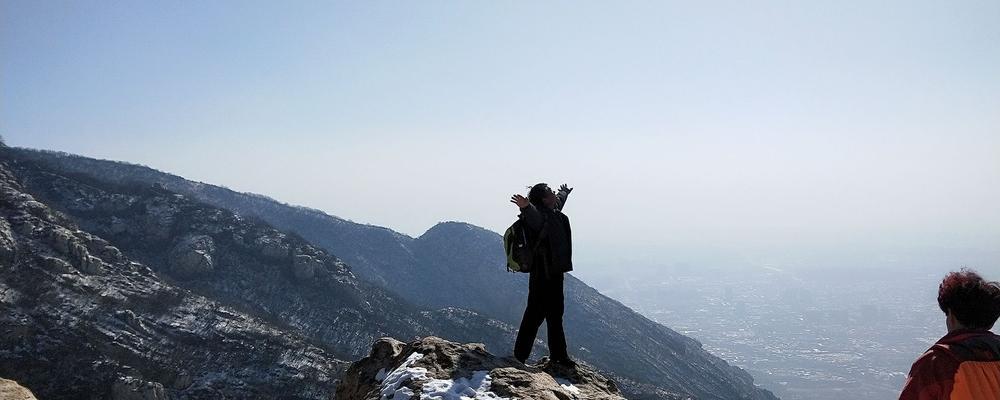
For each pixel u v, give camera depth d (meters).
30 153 196.00
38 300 93.94
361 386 8.38
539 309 8.29
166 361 92.12
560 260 7.99
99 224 153.75
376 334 140.00
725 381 198.00
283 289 150.38
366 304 156.75
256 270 153.88
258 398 89.75
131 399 79.69
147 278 120.00
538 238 7.89
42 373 79.31
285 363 101.44
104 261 119.94
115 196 165.12
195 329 105.88
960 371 3.79
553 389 7.24
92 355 85.50
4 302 89.62
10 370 77.38
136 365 87.88
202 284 140.62
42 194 156.38
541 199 8.11
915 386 3.97
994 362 3.77
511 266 8.07
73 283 103.00
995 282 4.00
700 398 168.75
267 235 167.75
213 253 153.62
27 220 112.62
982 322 3.98
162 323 103.81
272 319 128.38
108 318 97.88
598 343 192.62
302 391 94.06
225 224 168.62
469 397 6.76
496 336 156.38
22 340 83.94
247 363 99.06
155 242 155.50
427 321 159.50
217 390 89.50
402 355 8.35
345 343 132.38
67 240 111.00
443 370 7.52
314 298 150.75
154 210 165.25
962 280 4.07
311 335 131.75
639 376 168.62
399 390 7.11
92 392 78.75
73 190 162.50
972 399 3.72
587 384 8.11
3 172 151.38
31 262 102.50
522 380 7.19
